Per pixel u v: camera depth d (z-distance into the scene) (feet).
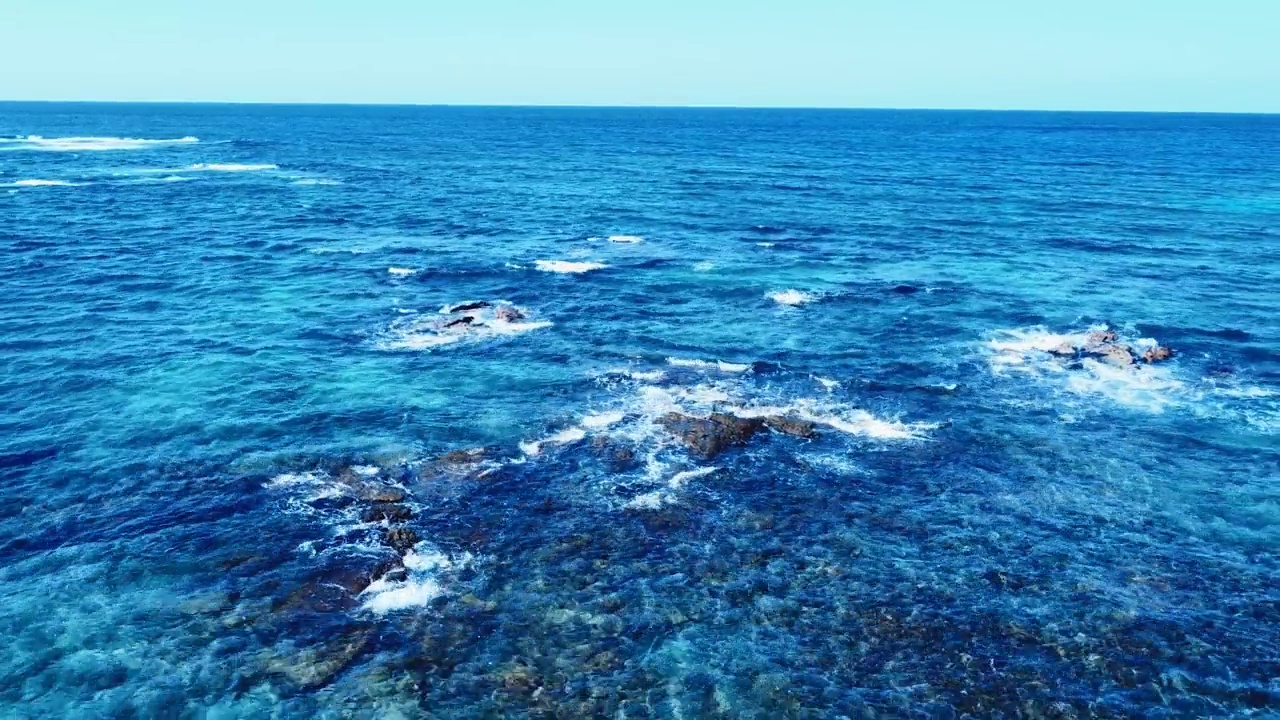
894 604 53.62
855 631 51.16
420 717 44.45
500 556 57.93
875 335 106.22
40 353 94.27
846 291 127.13
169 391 84.33
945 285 131.23
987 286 130.82
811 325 110.11
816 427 78.54
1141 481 69.36
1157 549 59.88
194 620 51.01
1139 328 109.09
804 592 54.70
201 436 74.64
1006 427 79.25
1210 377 92.17
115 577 54.85
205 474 68.03
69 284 123.75
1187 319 112.98
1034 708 45.50
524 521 62.03
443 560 57.31
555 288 127.34
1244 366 95.71
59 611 51.55
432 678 47.09
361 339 101.65
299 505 63.67
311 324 107.14
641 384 88.22
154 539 59.06
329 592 53.72
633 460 71.05
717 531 61.31
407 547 58.44
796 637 50.60
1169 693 46.50
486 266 141.28
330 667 47.60
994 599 54.13
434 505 63.87
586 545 59.31
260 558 57.06
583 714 44.86
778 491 67.05
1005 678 47.47
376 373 90.43
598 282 131.44
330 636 50.01
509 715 44.65
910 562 58.03
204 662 47.75
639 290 126.72
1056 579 56.24
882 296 124.36
